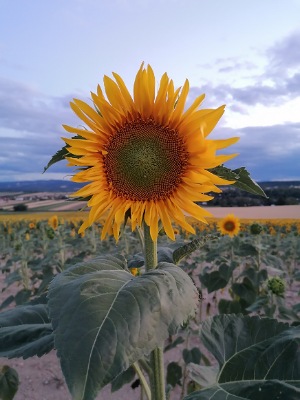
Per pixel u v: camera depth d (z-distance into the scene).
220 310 1.15
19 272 1.52
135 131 0.41
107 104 0.41
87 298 0.28
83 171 0.40
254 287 1.17
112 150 0.41
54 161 0.43
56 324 0.27
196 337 1.22
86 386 0.23
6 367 0.58
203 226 4.14
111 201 0.41
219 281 1.23
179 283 0.31
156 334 0.27
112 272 0.32
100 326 0.26
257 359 0.37
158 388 0.38
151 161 0.40
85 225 0.40
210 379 0.40
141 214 0.40
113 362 0.24
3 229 4.91
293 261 2.46
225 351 0.39
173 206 0.40
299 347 0.35
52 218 2.51
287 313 0.88
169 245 0.46
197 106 0.40
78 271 0.33
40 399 0.92
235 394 0.34
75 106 0.41
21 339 0.40
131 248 2.35
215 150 0.36
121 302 0.27
